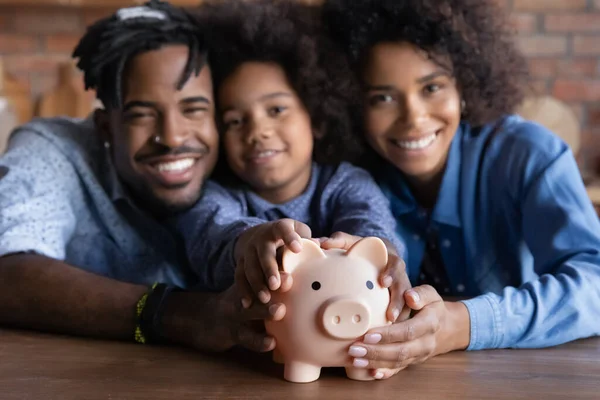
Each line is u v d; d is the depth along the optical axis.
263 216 0.99
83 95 2.22
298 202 1.00
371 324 0.62
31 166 0.94
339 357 0.62
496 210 1.02
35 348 0.74
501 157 1.01
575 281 0.80
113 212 1.00
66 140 1.00
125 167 0.95
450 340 0.72
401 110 0.98
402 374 0.65
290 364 0.63
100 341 0.77
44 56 2.39
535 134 1.00
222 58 0.95
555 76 2.44
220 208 0.93
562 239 0.88
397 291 0.64
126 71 0.91
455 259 1.07
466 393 0.60
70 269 0.82
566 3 2.41
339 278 0.62
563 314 0.77
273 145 0.95
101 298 0.78
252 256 0.66
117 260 1.01
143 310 0.75
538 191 0.94
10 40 2.37
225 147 0.98
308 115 0.98
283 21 0.98
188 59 0.91
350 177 1.01
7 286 0.81
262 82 0.94
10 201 0.89
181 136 0.91
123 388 0.61
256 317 0.65
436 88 0.98
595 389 0.61
